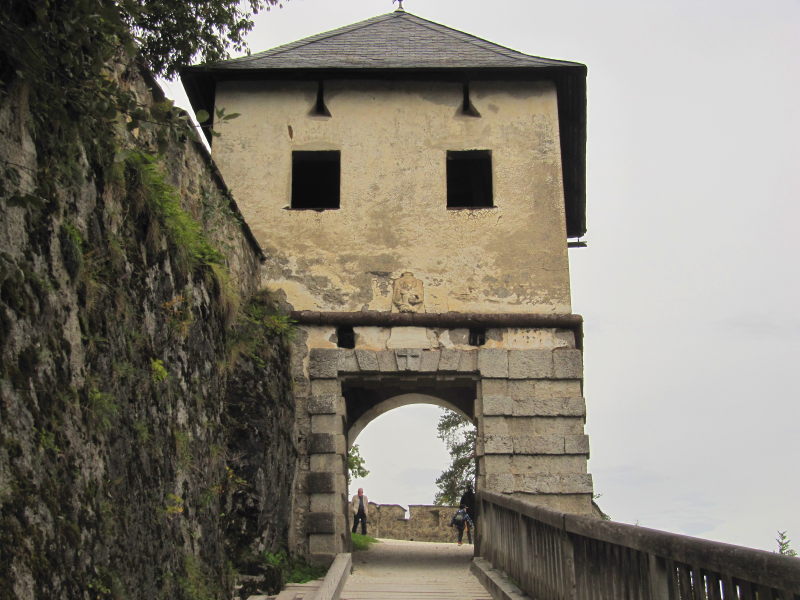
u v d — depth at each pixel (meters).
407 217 15.29
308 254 15.08
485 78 15.92
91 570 5.70
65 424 5.64
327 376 14.28
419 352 14.42
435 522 25.97
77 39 5.73
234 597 9.72
